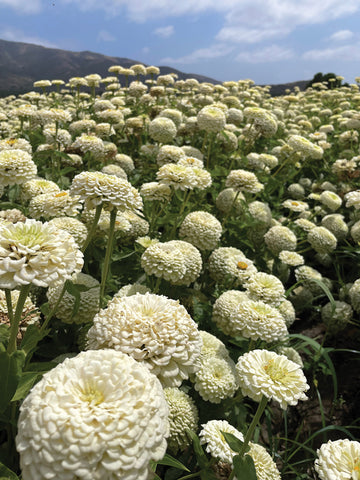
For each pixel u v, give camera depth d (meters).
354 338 0.83
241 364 0.35
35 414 0.21
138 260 0.70
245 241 0.94
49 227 0.29
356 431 0.63
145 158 1.21
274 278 0.62
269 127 1.29
